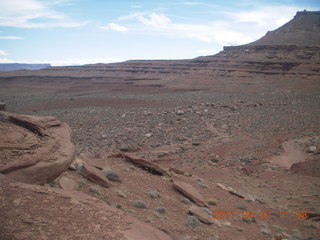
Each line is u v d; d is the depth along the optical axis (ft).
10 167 33.17
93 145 151.43
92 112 266.77
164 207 49.03
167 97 386.32
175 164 126.00
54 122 53.78
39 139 42.86
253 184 100.32
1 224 24.12
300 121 196.75
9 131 41.22
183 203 54.90
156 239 28.91
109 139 164.45
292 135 165.68
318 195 84.23
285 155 136.87
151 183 61.93
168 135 173.99
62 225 26.48
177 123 203.72
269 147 148.77
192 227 43.29
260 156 135.85
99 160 74.08
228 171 117.91
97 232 26.84
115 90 541.34
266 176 111.75
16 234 23.35
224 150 146.51
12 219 25.22
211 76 576.61
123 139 164.14
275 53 602.44
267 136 166.40
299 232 55.88
